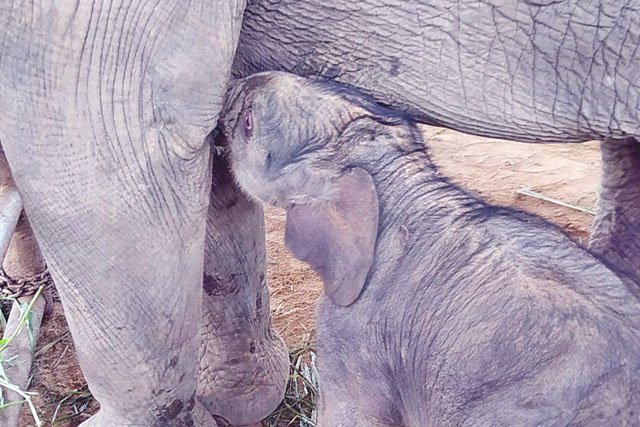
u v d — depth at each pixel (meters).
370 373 3.31
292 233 3.23
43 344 4.92
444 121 3.41
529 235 3.08
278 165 3.25
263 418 4.36
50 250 3.25
